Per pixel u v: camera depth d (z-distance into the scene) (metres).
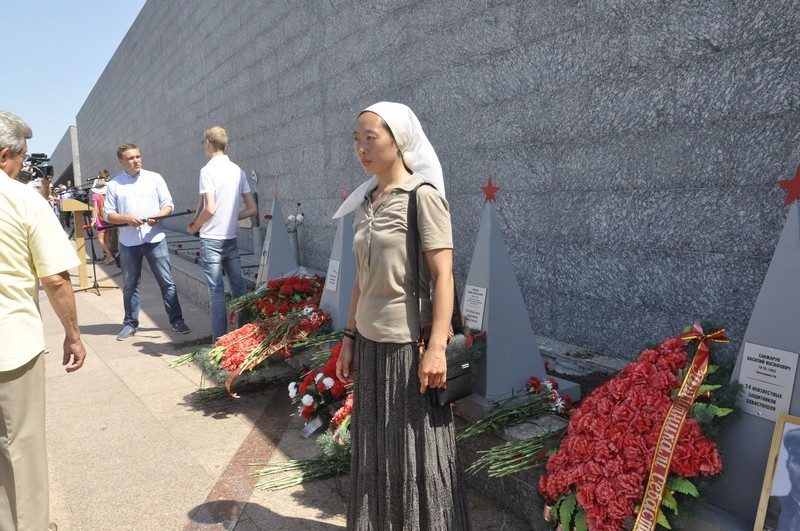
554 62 4.23
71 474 3.56
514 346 3.36
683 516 2.12
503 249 3.39
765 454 2.15
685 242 3.53
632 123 3.75
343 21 6.93
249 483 3.38
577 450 2.29
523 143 4.58
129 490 3.35
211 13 11.67
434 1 5.36
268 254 6.03
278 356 4.62
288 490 3.29
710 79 3.29
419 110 5.72
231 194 5.63
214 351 4.54
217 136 5.67
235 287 5.84
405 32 5.82
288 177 8.91
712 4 3.24
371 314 2.28
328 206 7.86
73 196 13.51
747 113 3.15
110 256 13.55
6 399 2.56
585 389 3.63
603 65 3.88
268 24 9.01
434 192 2.17
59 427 4.27
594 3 3.89
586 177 4.10
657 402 2.24
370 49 6.46
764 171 3.10
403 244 2.19
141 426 4.25
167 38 15.55
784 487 2.00
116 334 6.95
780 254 2.20
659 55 3.54
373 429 2.31
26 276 2.61
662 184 3.62
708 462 2.08
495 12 4.69
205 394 4.62
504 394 3.30
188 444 3.92
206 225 5.59
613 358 4.02
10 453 2.59
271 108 9.23
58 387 5.12
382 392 2.27
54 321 7.84
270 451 3.78
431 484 2.23
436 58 5.41
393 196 2.21
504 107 4.71
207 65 12.26
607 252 4.02
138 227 6.52
